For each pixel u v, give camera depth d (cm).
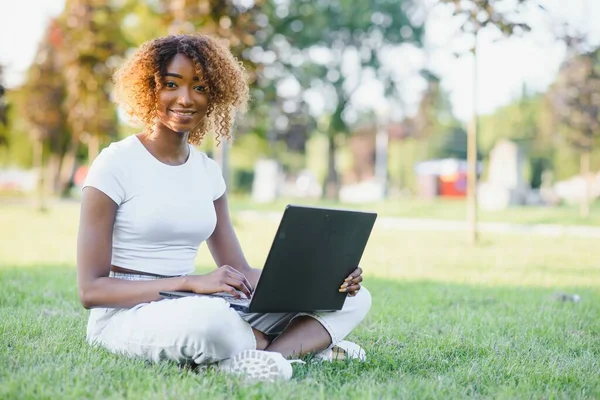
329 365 322
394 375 314
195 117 318
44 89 2177
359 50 2967
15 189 3453
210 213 329
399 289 639
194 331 284
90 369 288
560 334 434
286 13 2712
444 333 429
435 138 4431
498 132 3869
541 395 290
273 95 2303
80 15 1689
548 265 877
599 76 1758
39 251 937
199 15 1156
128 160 310
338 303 321
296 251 287
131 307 304
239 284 298
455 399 277
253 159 4044
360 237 315
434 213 2070
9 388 260
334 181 3266
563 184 3422
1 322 400
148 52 318
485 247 1132
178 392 262
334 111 3056
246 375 286
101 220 302
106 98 1770
